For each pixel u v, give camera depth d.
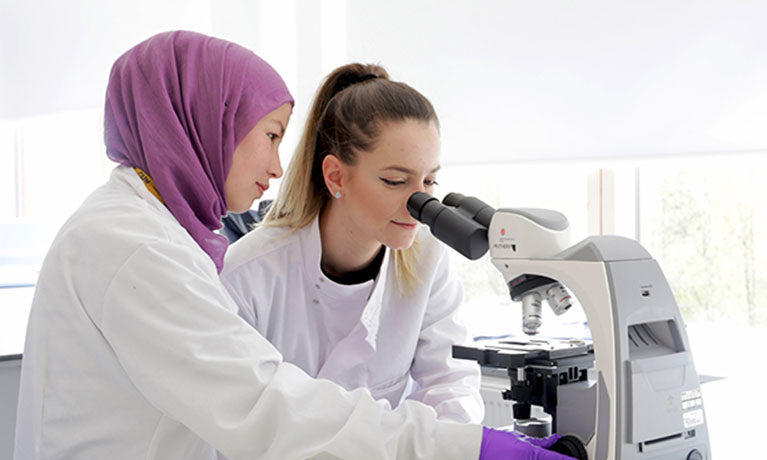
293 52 3.59
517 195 3.16
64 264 1.19
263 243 1.70
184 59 1.35
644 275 1.17
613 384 1.10
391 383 1.86
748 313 2.71
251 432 1.07
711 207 2.77
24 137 4.77
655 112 2.42
